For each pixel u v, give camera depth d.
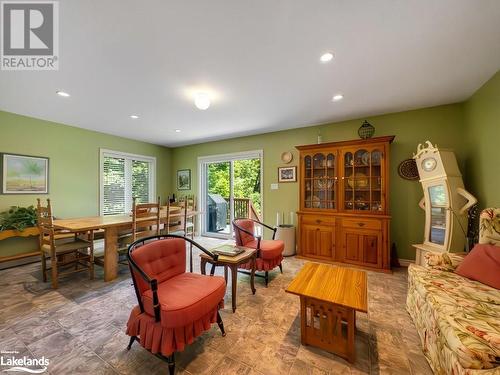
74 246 2.71
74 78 2.28
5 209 3.21
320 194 3.58
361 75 2.25
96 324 1.85
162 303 1.38
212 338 1.69
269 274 2.96
